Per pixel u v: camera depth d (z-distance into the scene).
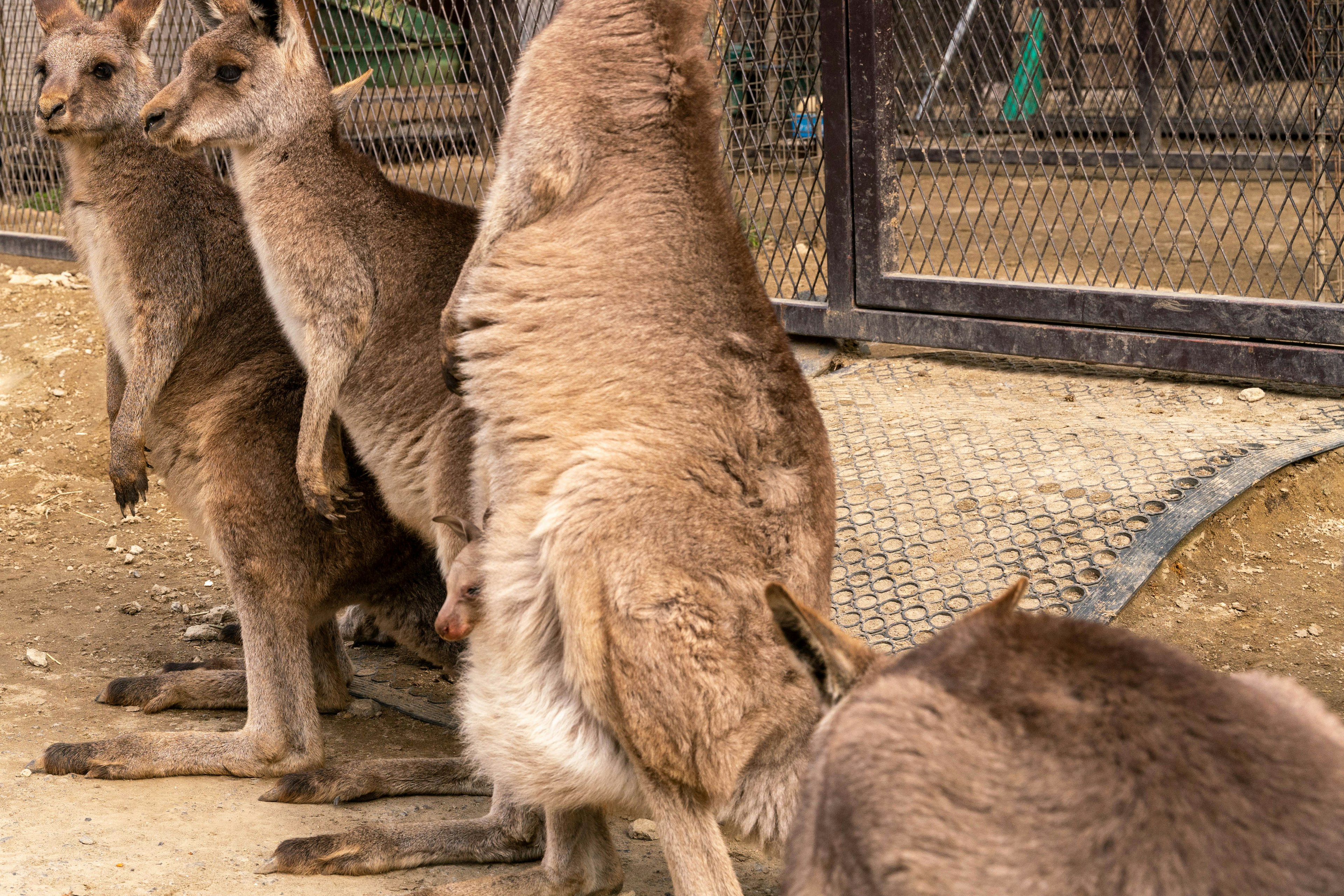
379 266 4.02
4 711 4.45
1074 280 6.27
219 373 4.41
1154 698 1.71
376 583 4.45
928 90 7.37
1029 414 5.79
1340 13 5.95
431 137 7.39
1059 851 1.59
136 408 4.36
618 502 3.04
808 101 6.64
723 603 3.02
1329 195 6.54
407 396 3.99
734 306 3.29
